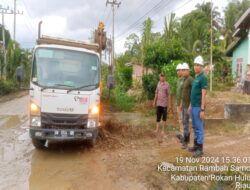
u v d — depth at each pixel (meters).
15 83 30.39
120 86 21.56
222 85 19.72
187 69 6.82
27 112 14.60
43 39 7.64
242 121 9.45
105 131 8.80
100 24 12.51
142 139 8.32
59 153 7.21
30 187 5.20
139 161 6.22
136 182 5.24
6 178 5.61
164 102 8.88
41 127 6.73
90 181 5.43
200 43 24.28
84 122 6.89
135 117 12.49
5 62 31.44
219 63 22.69
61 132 6.73
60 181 5.46
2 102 20.98
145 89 15.88
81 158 6.80
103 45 12.36
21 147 7.78
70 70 7.12
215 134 8.40
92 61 7.28
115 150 7.29
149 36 19.45
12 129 10.18
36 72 6.91
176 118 11.30
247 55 17.53
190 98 6.67
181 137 7.17
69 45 7.85
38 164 6.41
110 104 15.80
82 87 6.96
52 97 6.73
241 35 17.77
